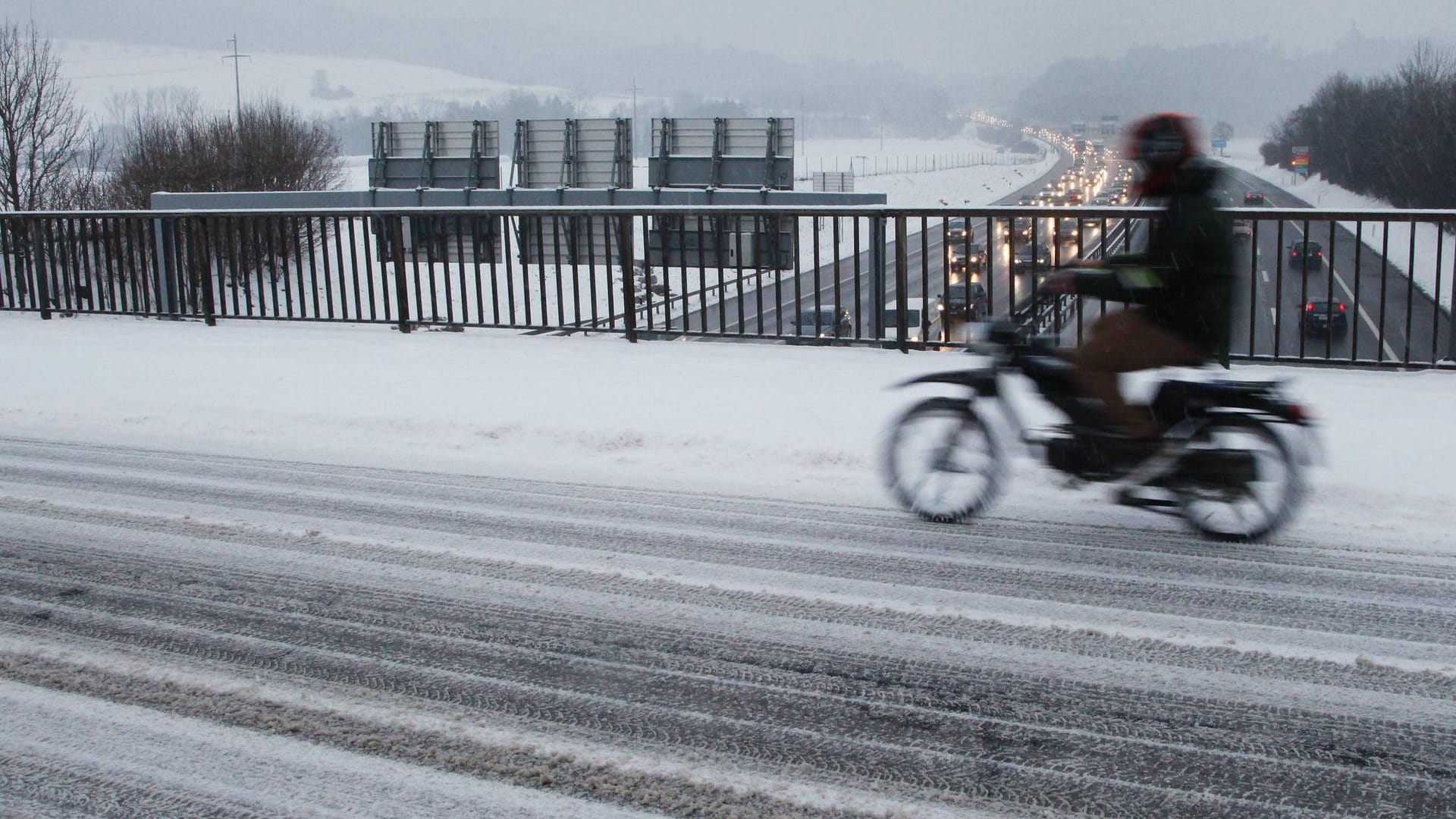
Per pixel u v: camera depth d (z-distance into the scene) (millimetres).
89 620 5094
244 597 5367
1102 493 6758
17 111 34750
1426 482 6660
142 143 43125
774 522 6395
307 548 6047
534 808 3553
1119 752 3855
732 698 4281
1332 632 4805
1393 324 28641
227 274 18547
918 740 3947
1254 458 5562
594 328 11688
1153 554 5770
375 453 8109
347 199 23328
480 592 5402
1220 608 5066
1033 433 5965
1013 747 3893
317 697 4336
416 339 11820
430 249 12273
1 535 6305
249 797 3641
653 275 13336
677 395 9047
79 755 3920
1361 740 3914
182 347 11648
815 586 5398
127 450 8281
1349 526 6133
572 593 5367
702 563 5746
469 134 30188
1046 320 9422
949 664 4547
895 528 6246
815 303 10906
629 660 4633
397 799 3613
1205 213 5492
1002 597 5227
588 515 6578
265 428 8766
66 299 14023
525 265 11891
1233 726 4023
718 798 3600
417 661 4645
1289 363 9539
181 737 4039
